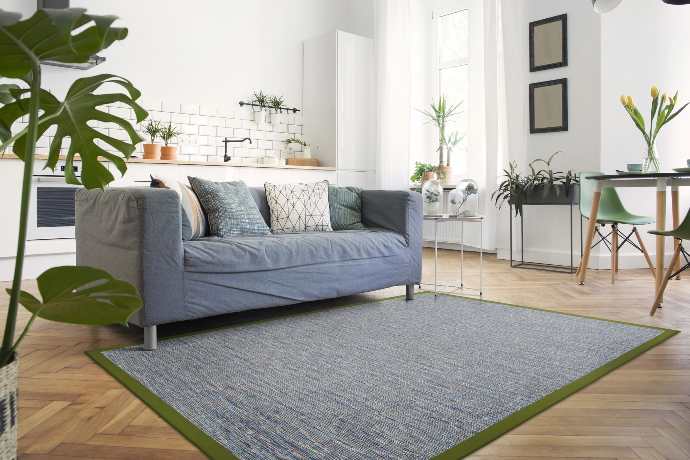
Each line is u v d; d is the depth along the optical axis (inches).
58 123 62.3
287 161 239.6
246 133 241.8
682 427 65.2
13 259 169.2
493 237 225.9
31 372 86.1
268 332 110.0
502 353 95.3
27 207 44.7
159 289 97.5
